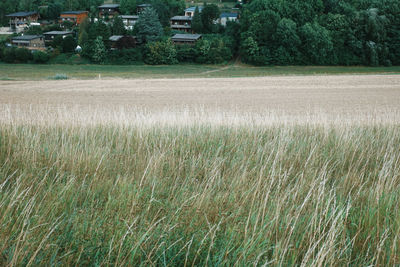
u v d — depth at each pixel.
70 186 3.40
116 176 4.04
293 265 2.32
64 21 113.50
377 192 3.29
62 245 2.52
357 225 2.95
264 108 17.00
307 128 7.32
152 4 109.38
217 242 2.61
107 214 2.92
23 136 5.48
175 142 5.59
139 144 5.28
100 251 2.42
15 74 46.47
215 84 28.64
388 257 2.49
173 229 2.70
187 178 3.98
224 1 141.50
